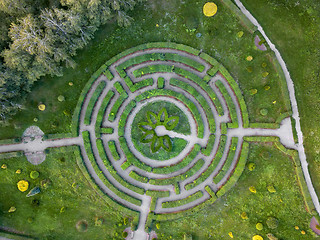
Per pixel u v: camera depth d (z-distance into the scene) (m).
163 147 39.03
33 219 40.22
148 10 39.50
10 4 30.08
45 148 40.22
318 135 38.69
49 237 40.25
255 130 39.53
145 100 40.28
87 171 39.88
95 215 40.28
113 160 40.41
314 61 38.88
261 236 38.69
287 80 39.12
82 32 34.41
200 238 39.72
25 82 35.62
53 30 32.03
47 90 39.94
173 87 40.25
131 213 40.03
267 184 39.25
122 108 40.41
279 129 39.12
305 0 38.81
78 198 40.28
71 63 36.25
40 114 40.09
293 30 38.84
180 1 39.25
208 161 40.12
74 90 40.06
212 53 39.47
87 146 40.03
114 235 40.16
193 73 39.91
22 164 40.28
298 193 38.91
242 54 39.25
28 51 30.73
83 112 40.31
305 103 38.97
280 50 39.03
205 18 39.16
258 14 39.06
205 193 40.16
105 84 40.22
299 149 38.88
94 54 39.97
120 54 39.53
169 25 39.47
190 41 39.50
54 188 40.28
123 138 40.16
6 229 40.59
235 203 39.59
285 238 38.72
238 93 39.22
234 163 39.75
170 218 39.75
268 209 39.16
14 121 40.06
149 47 39.44
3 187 40.31
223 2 38.88
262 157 39.19
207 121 40.16
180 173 40.28
